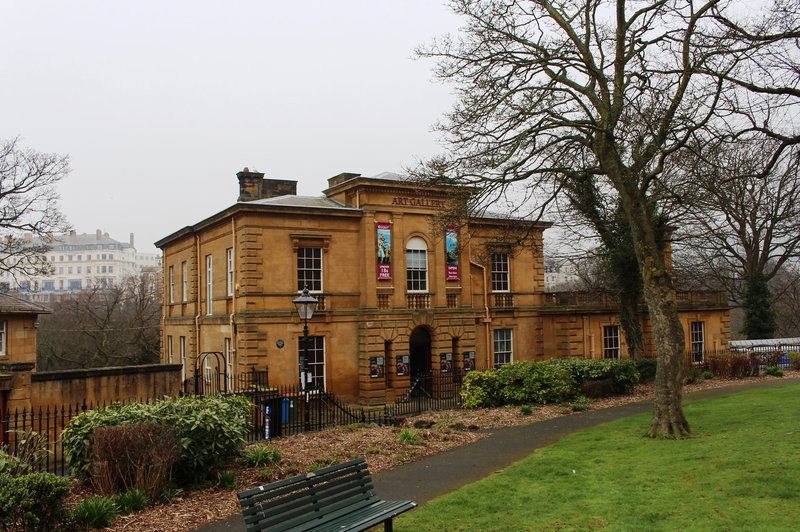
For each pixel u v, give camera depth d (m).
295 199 30.25
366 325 28.59
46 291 159.75
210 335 31.42
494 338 33.31
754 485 9.44
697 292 37.03
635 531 7.89
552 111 17.20
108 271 169.62
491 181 17.55
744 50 13.66
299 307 19.11
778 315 41.88
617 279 29.53
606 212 30.12
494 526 8.52
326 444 14.96
